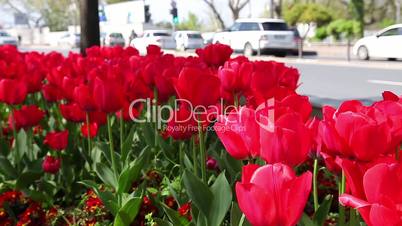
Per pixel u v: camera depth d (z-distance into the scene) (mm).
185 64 3010
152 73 3061
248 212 1102
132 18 38094
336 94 10992
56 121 4270
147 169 3211
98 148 3260
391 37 23078
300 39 26172
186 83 2031
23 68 3975
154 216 2754
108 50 5613
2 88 3219
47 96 3748
